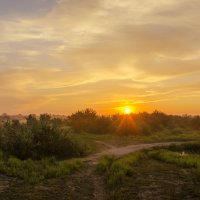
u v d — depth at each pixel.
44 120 31.30
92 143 38.91
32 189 15.30
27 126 29.09
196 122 79.88
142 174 18.91
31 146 25.23
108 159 24.12
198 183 16.47
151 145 39.56
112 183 16.52
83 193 15.38
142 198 14.44
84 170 20.34
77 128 57.31
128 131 55.62
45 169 19.19
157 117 71.62
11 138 25.27
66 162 21.50
